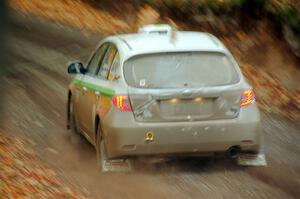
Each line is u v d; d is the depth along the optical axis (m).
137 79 21.22
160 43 22.20
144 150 20.89
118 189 20.30
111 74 22.20
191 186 20.52
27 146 24.98
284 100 33.91
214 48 21.97
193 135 20.92
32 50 40.91
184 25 44.19
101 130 21.89
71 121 26.56
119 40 23.11
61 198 19.02
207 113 21.03
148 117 20.86
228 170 22.14
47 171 21.78
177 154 21.12
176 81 21.22
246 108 21.34
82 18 47.16
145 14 45.72
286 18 38.94
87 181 21.09
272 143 26.19
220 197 19.41
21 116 29.20
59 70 37.81
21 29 44.72
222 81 21.36
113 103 21.08
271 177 21.44
